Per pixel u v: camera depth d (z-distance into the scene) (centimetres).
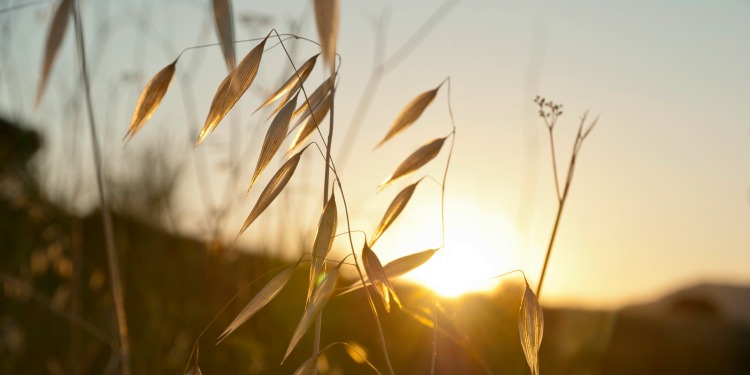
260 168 28
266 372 56
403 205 31
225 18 28
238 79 28
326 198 29
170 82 30
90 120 38
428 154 32
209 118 28
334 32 26
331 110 29
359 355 29
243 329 59
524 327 30
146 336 58
